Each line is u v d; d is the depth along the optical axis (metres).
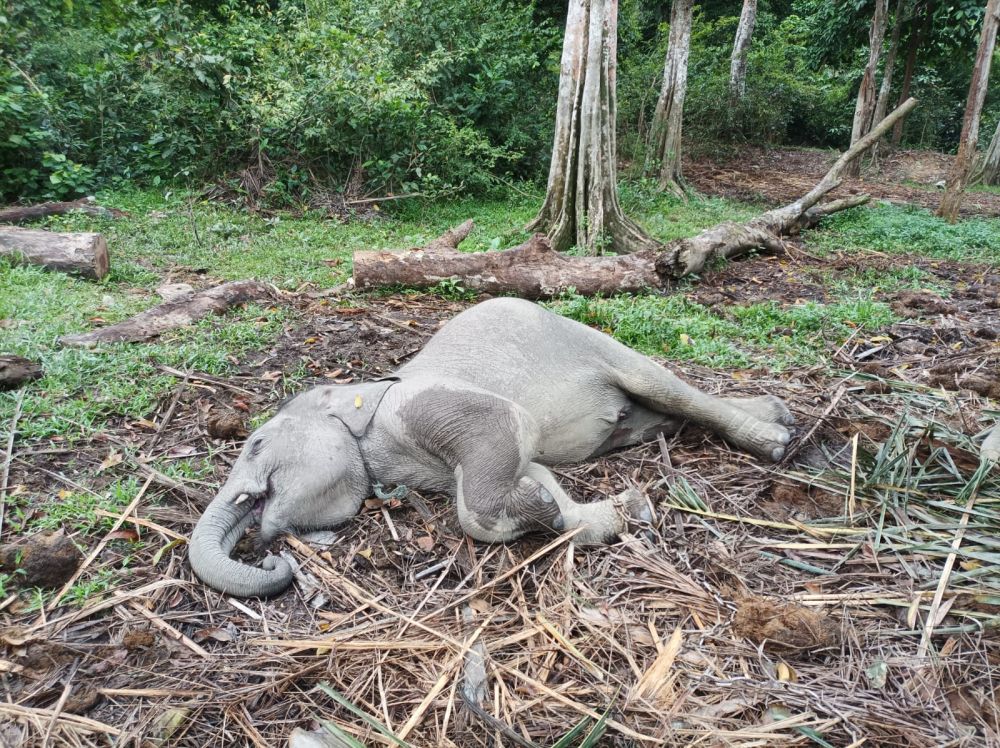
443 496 3.83
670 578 3.28
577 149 9.77
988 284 8.46
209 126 11.74
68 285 7.23
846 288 8.09
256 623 3.14
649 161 15.34
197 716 2.71
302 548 3.52
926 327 6.50
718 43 27.84
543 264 7.68
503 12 16.06
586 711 2.63
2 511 3.70
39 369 5.07
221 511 3.40
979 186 19.55
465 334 4.02
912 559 3.30
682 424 4.39
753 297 7.86
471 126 13.96
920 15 21.36
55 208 10.12
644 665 2.85
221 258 8.84
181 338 5.97
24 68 12.41
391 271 7.43
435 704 2.71
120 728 2.64
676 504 3.74
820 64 24.95
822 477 3.92
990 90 27.14
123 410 4.76
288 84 11.35
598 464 4.14
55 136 11.30
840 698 2.64
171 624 3.13
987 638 2.84
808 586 3.20
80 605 3.19
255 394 5.12
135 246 9.05
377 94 11.65
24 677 2.86
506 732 2.52
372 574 3.43
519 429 3.53
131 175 12.02
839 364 5.64
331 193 11.91
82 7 14.45
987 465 3.68
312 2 13.71
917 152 22.59
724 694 2.69
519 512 3.37
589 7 9.32
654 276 7.88
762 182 18.66
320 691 2.81
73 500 3.82
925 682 2.69
